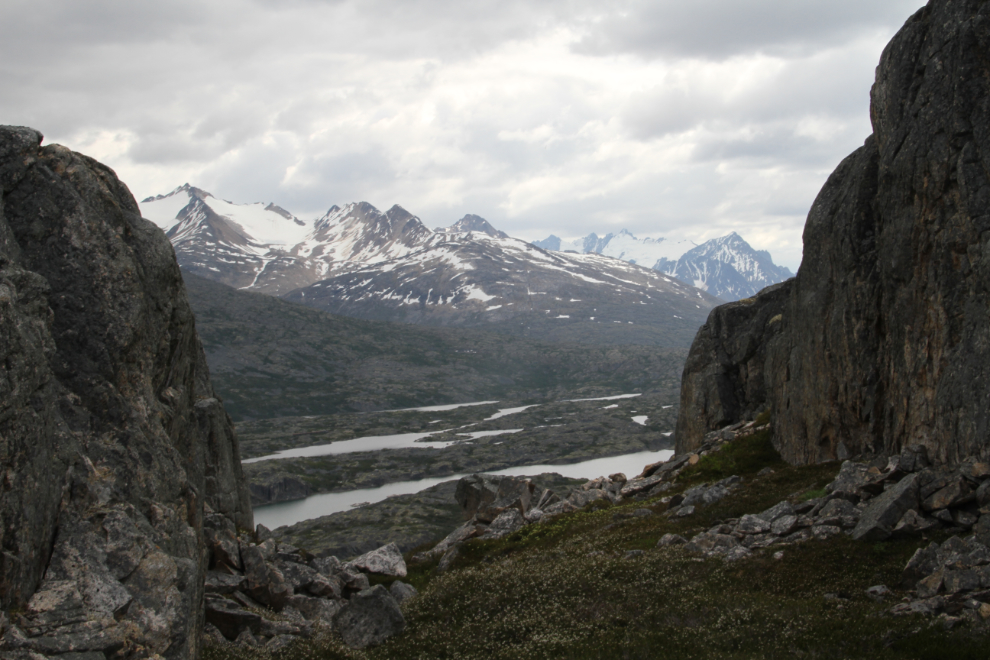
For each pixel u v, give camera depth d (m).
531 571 35.25
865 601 25.56
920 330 36.16
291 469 186.50
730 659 22.39
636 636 25.66
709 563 31.75
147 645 17.23
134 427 21.61
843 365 44.66
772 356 60.09
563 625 28.17
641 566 32.75
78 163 23.50
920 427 35.22
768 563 30.31
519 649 26.19
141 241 25.06
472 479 62.12
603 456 199.75
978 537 26.03
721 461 56.75
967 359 31.19
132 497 20.53
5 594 15.88
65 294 21.44
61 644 15.60
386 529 123.38
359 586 36.88
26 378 17.58
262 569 32.59
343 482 181.75
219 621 28.50
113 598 17.25
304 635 29.33
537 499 58.75
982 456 29.20
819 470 44.53
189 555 21.83
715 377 71.44
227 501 40.34
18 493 16.58
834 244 45.84
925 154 35.84
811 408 49.22
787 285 70.12
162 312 25.69
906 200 37.59
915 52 38.69
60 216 21.98
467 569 38.81
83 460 19.72
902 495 30.00
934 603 23.41
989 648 19.95
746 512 39.62
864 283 42.53
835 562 28.95
